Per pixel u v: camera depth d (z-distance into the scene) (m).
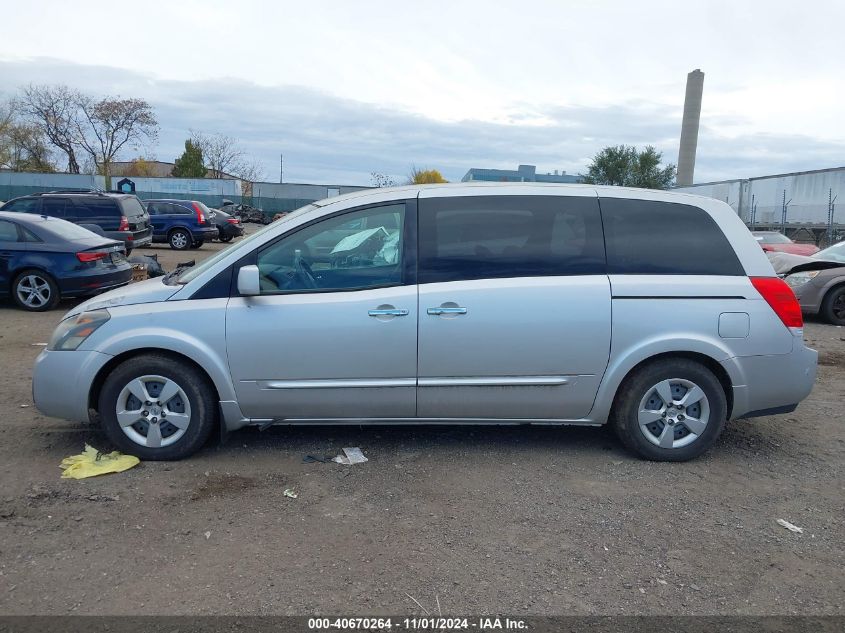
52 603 2.91
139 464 4.40
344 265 4.43
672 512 3.86
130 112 66.12
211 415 4.45
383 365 4.35
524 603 2.97
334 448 4.74
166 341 4.29
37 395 4.43
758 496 4.09
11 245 10.29
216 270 4.41
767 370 4.48
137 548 3.37
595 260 4.44
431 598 2.99
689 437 4.54
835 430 5.37
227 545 3.42
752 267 4.53
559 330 4.34
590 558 3.35
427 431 5.11
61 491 3.97
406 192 4.54
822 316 10.74
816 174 27.06
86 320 4.40
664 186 53.50
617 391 4.50
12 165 64.81
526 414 4.51
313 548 3.40
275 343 4.31
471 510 3.84
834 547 3.50
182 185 53.72
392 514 3.78
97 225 16.55
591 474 4.37
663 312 4.37
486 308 4.32
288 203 60.91
